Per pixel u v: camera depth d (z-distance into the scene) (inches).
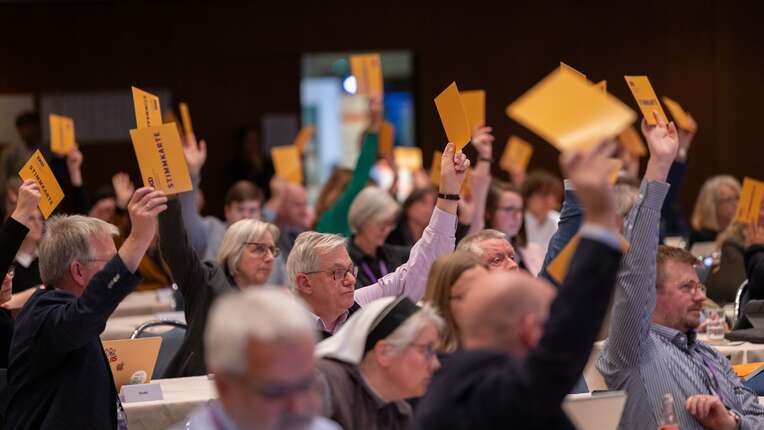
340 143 1670.8
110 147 1322.6
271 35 1333.7
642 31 1322.6
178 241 484.4
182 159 386.6
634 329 392.8
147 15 1326.3
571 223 421.4
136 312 723.4
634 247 387.9
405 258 633.6
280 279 706.8
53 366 364.2
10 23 1309.1
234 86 1336.1
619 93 1325.0
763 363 469.4
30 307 369.7
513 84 1330.0
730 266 680.4
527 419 230.4
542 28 1330.0
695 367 410.3
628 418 401.4
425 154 1326.3
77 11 1317.7
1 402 406.3
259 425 207.8
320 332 421.1
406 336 302.7
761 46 1315.2
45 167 437.4
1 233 404.2
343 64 1596.9
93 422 368.5
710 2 1317.7
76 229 377.7
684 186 1325.0
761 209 637.3
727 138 1321.4
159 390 423.5
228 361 205.9
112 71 1322.6
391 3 1326.3
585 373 434.6
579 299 229.5
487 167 662.5
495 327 243.4
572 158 231.3
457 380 239.5
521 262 709.3
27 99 1312.7
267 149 1339.8
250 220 535.2
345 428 302.4
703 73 1320.1
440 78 1328.7
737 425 401.4
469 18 1330.0
